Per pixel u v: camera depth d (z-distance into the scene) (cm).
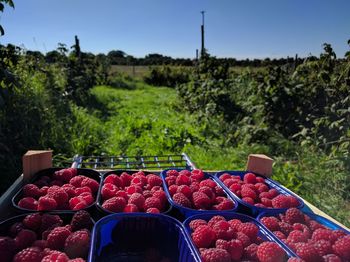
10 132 83
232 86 177
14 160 75
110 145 109
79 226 26
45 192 33
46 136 93
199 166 88
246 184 38
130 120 143
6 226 27
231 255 25
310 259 24
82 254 24
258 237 28
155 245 28
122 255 27
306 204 36
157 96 295
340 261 24
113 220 27
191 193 34
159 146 105
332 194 73
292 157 101
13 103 86
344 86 94
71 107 135
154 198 32
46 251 23
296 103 121
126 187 36
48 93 124
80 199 31
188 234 26
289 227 29
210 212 30
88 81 221
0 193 66
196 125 144
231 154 102
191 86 201
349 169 78
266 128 114
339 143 85
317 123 98
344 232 28
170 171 40
